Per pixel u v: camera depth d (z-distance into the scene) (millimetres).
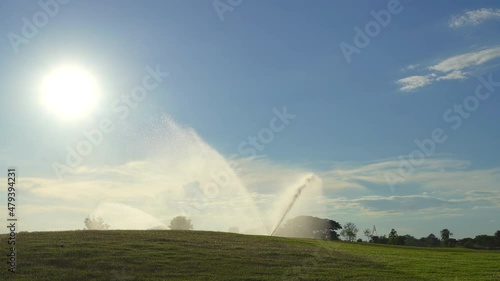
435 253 64625
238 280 36594
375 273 41500
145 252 45375
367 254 55125
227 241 57969
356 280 38219
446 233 123750
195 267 40625
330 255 51281
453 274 42000
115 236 54656
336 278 38750
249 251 50156
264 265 43031
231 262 43406
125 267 39312
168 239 54562
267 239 65000
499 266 47531
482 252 74250
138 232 60750
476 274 42312
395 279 38875
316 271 41344
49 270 37281
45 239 50250
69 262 40031
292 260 46281
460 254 63531
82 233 56500
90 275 36344
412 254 60188
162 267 40000
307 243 64312
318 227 107500
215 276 37594
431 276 40750
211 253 47188
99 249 45250
